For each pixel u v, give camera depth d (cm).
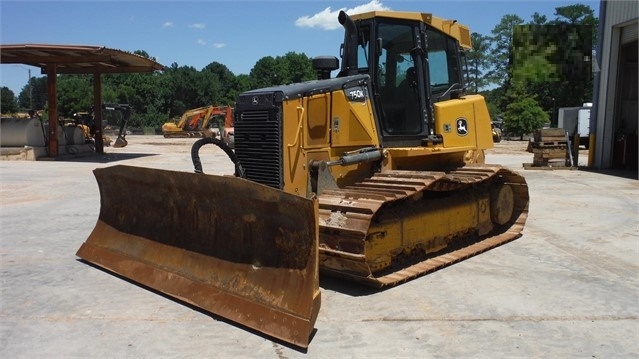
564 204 1052
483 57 6181
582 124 2666
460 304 497
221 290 483
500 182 773
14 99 8675
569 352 400
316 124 593
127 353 402
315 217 424
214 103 8238
